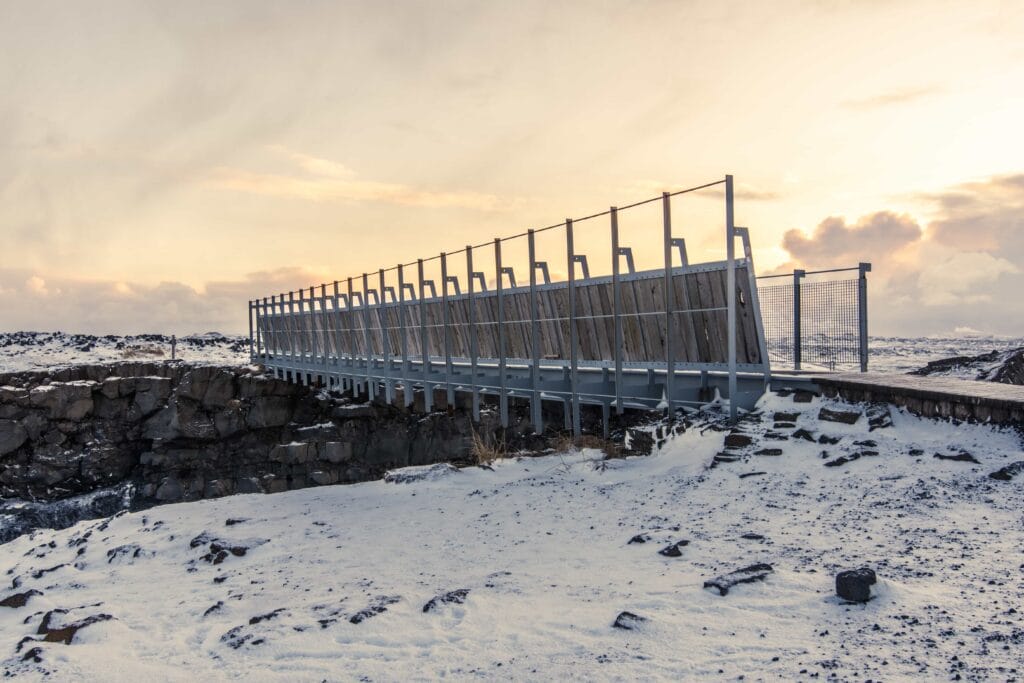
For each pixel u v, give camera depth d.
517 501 9.55
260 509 11.10
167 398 28.69
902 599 4.62
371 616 5.78
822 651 4.06
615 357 12.95
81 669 5.38
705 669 4.04
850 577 4.75
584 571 6.33
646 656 4.33
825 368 13.73
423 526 8.98
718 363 11.55
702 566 5.91
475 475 11.80
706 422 11.44
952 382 10.86
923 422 9.62
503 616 5.46
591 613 5.23
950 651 3.86
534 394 14.86
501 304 15.60
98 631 6.24
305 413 29.19
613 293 13.12
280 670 4.96
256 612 6.57
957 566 5.12
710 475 9.15
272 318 31.06
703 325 11.78
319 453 27.58
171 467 28.39
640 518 7.84
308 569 7.77
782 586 5.14
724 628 4.59
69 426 27.70
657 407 12.55
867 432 9.74
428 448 26.08
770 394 11.70
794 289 14.20
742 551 6.15
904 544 5.75
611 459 11.39
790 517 7.00
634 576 5.96
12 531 25.59
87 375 28.78
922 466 7.97
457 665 4.67
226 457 28.69
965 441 8.62
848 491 7.58
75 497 27.47
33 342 43.78
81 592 8.15
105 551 9.72
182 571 8.49
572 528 7.89
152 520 11.06
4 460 27.03
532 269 14.68
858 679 3.66
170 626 6.49
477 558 7.31
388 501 10.75
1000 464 7.63
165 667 5.35
